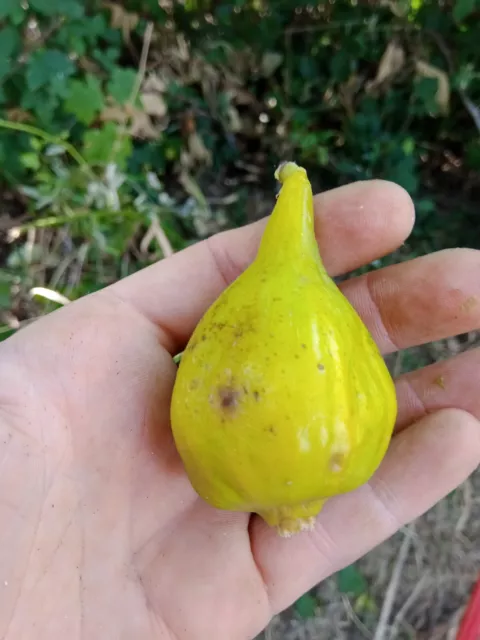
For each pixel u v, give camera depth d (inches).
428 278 5.2
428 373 5.4
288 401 3.7
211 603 4.8
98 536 4.5
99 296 5.1
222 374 3.8
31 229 8.1
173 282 5.3
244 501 4.0
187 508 4.9
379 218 5.0
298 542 5.1
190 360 4.1
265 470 3.8
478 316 5.2
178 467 4.9
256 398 3.7
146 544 4.8
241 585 5.0
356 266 5.3
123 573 4.6
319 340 3.8
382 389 4.1
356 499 5.1
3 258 8.2
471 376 5.3
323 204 5.1
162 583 4.8
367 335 4.2
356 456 3.9
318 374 3.8
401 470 5.1
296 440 3.7
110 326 4.9
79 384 4.6
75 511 4.4
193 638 4.8
